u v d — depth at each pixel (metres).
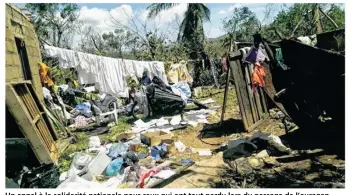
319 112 4.91
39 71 7.63
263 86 5.37
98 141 5.65
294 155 4.30
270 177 3.70
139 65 8.63
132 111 7.72
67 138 6.07
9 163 3.62
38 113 5.02
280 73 5.12
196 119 7.15
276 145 4.42
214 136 5.77
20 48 6.31
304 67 4.83
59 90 10.09
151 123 6.98
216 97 10.62
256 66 5.32
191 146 5.30
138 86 9.58
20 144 3.64
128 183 3.73
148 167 4.25
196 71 13.93
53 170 3.79
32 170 3.70
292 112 5.15
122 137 5.81
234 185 3.58
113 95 8.28
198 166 4.23
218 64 13.57
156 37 15.69
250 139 4.84
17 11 6.31
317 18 11.02
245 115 5.75
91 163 4.09
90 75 7.76
